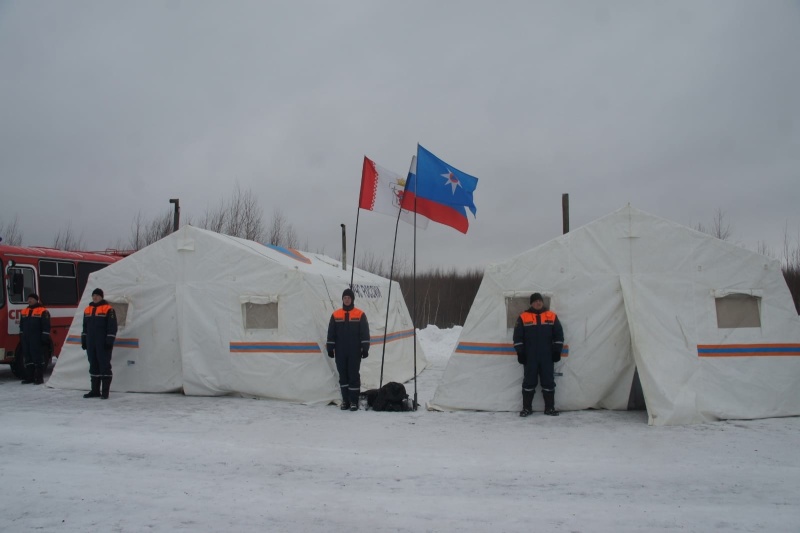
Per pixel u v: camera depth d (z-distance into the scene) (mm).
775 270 9805
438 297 41844
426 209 11375
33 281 14266
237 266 11141
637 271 9898
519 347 9500
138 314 11625
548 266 10070
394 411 9875
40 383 12781
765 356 9555
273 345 10820
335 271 14188
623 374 9883
